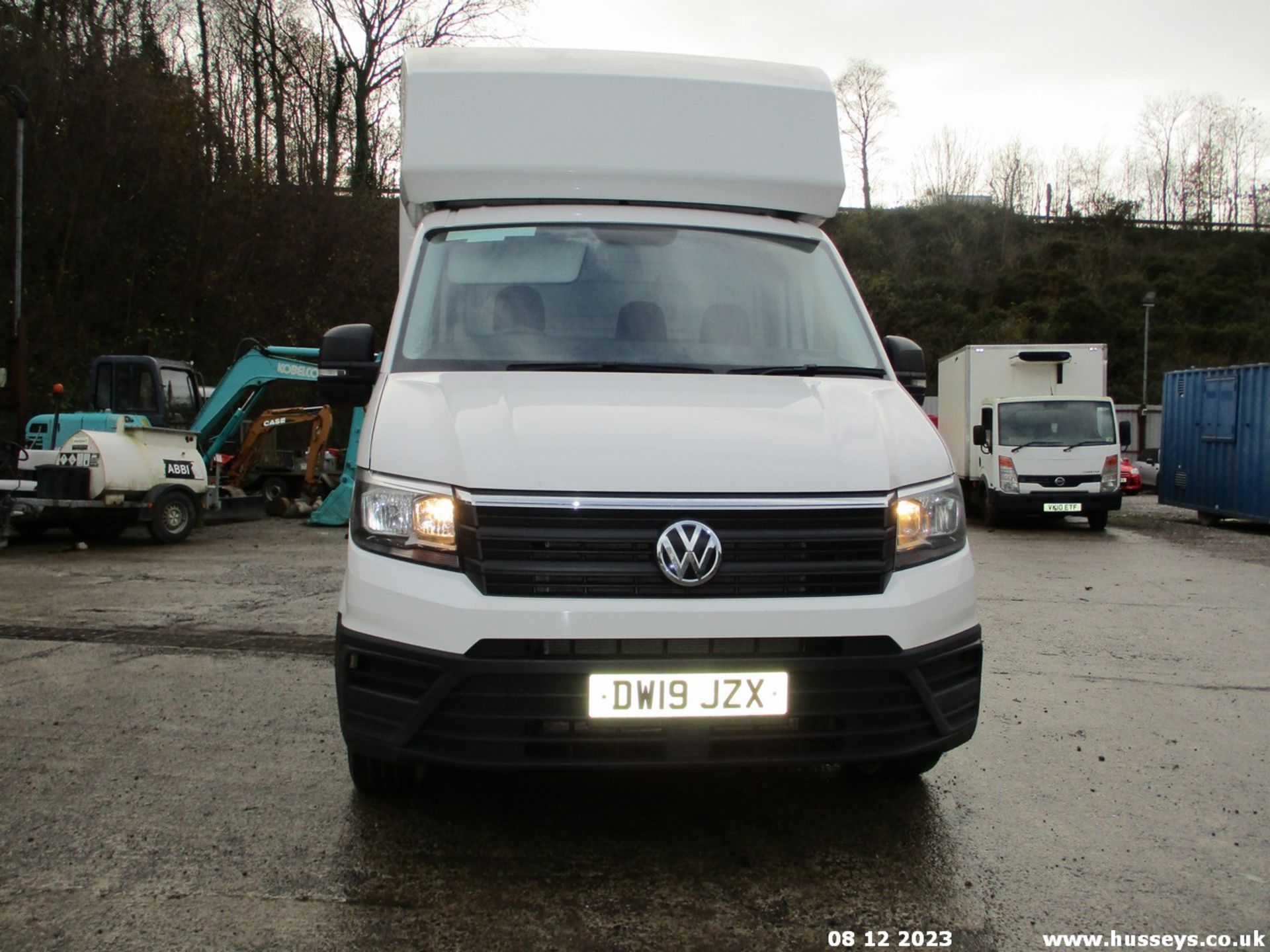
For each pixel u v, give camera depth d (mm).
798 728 3305
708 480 3328
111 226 27562
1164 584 10797
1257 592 10289
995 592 10164
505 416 3588
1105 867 3562
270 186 32469
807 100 5141
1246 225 78750
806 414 3768
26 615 8188
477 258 4613
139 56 30000
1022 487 17391
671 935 3043
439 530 3326
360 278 33562
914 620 3361
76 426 15602
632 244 4723
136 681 5984
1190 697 5930
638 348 4270
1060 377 18766
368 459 3586
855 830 3850
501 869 3465
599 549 3262
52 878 3387
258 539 14711
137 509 13656
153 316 28703
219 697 5617
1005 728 5242
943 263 69688
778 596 3301
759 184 5012
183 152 29219
